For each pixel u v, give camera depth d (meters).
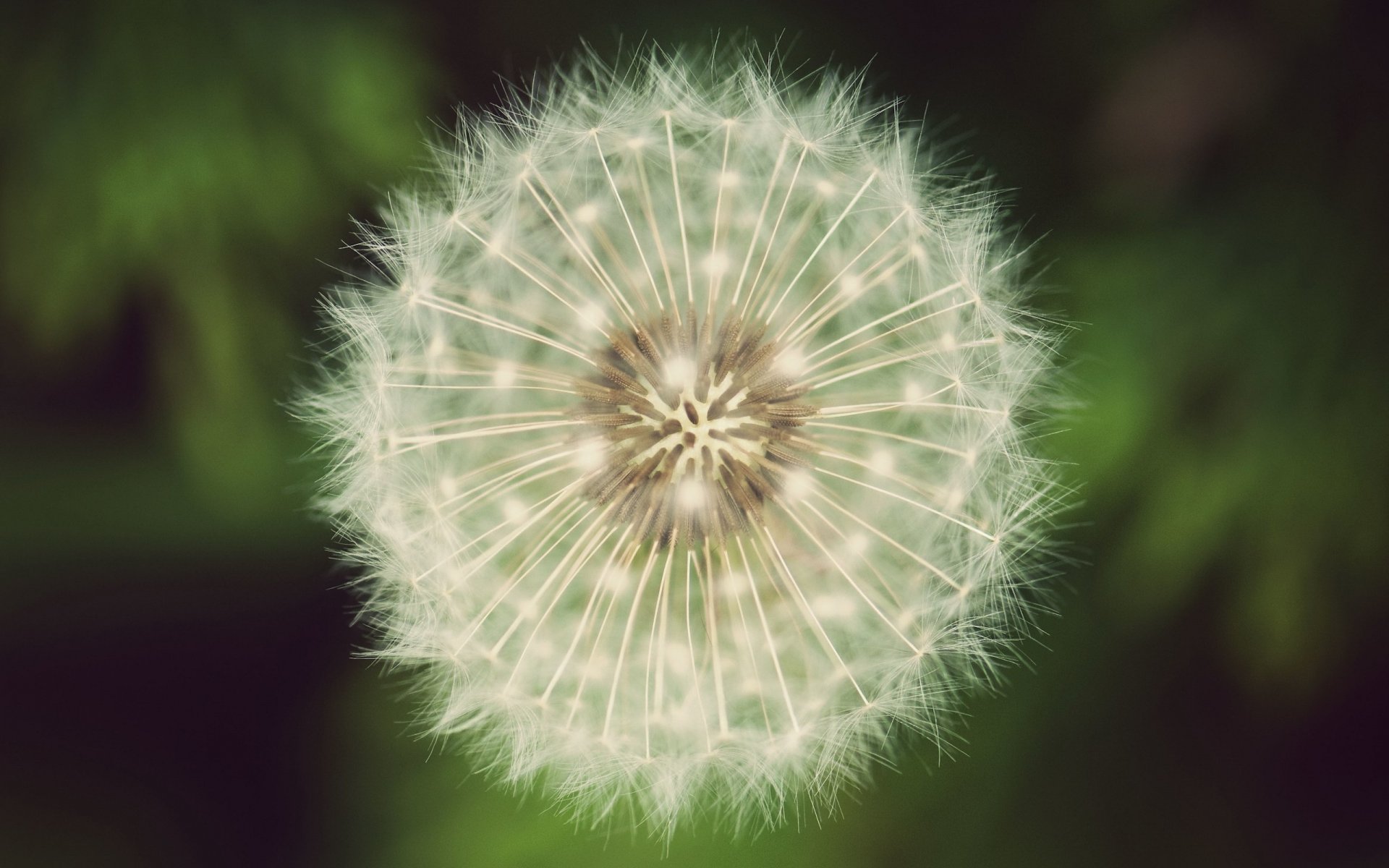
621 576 0.20
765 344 0.20
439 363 0.20
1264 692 0.21
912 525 0.20
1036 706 0.21
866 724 0.19
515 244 0.20
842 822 0.20
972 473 0.20
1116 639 0.21
